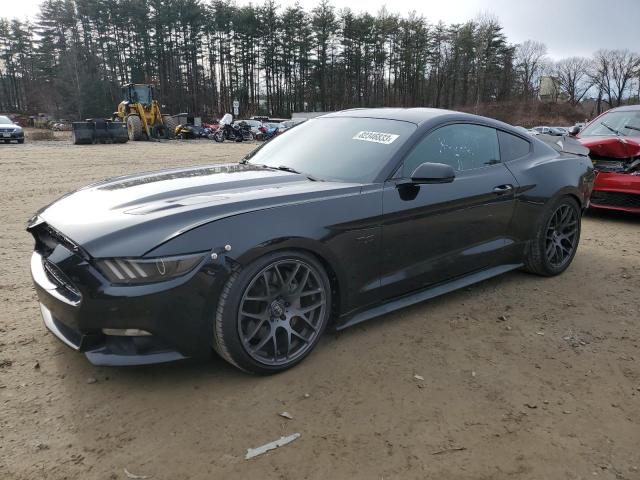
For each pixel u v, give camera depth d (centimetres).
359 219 292
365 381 270
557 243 438
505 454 218
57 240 261
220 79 8481
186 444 219
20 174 1105
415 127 344
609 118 727
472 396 260
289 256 267
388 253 313
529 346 315
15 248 497
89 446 216
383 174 313
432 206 329
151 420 234
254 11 8131
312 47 8181
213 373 275
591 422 241
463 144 370
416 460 213
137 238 234
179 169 368
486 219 372
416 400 254
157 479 199
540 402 256
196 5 7856
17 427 226
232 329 251
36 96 7531
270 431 229
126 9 7438
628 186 620
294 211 269
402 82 8544
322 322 289
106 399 249
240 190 292
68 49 7275
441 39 8469
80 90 6706
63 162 1415
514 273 456
